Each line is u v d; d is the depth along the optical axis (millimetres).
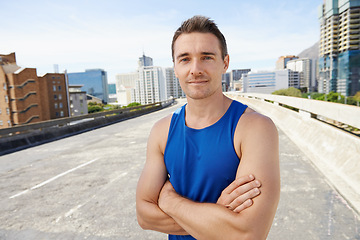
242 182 786
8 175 5125
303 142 5625
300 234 2396
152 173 1014
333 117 4207
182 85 898
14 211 3383
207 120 890
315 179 3635
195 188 891
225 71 950
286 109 8797
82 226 2889
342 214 2670
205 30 852
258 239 739
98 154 6516
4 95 93125
